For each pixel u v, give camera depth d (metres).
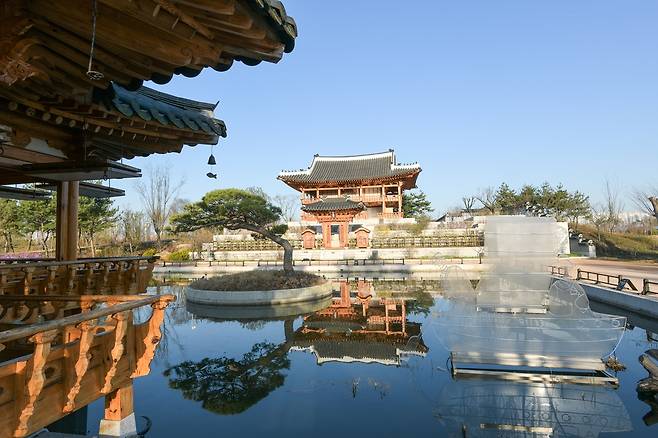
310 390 7.23
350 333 11.52
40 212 28.83
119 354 4.06
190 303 16.56
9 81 3.04
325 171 45.53
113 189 8.48
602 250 33.12
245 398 6.91
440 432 5.64
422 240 36.41
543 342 7.89
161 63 3.10
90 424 5.98
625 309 13.08
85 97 4.20
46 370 3.63
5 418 3.15
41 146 5.54
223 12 2.48
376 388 7.31
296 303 16.16
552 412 6.28
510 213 39.00
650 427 5.79
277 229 21.00
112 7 2.48
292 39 2.96
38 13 2.61
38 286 6.45
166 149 6.11
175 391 7.26
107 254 36.66
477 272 23.30
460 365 8.21
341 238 35.09
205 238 44.50
